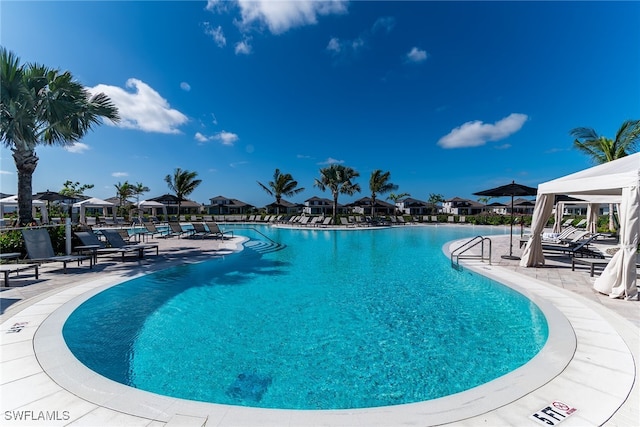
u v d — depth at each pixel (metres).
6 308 4.73
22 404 2.38
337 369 3.54
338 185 32.41
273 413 2.29
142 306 5.69
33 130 9.49
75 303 4.97
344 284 7.28
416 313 5.34
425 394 3.08
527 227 28.64
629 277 5.24
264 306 5.71
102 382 2.73
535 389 2.60
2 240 8.35
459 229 26.69
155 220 35.09
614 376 2.80
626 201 5.30
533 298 5.41
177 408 2.34
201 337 4.40
